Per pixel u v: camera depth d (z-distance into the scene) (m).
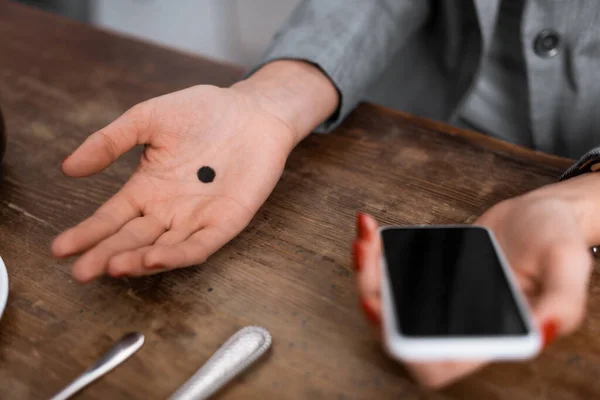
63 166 0.47
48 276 0.47
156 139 0.50
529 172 0.56
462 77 0.73
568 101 0.66
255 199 0.49
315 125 0.58
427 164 0.57
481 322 0.35
